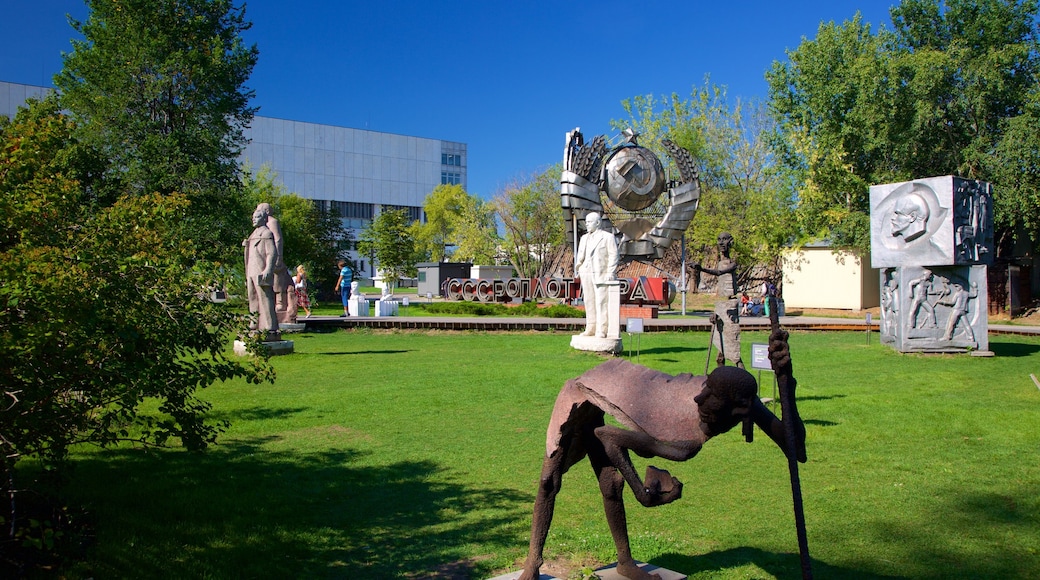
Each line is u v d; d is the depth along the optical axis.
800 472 6.94
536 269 48.81
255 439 8.20
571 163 26.06
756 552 4.93
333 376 12.80
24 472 5.71
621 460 3.64
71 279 4.04
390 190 92.94
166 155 26.06
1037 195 26.36
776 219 34.03
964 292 15.99
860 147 32.66
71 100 26.77
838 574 4.54
